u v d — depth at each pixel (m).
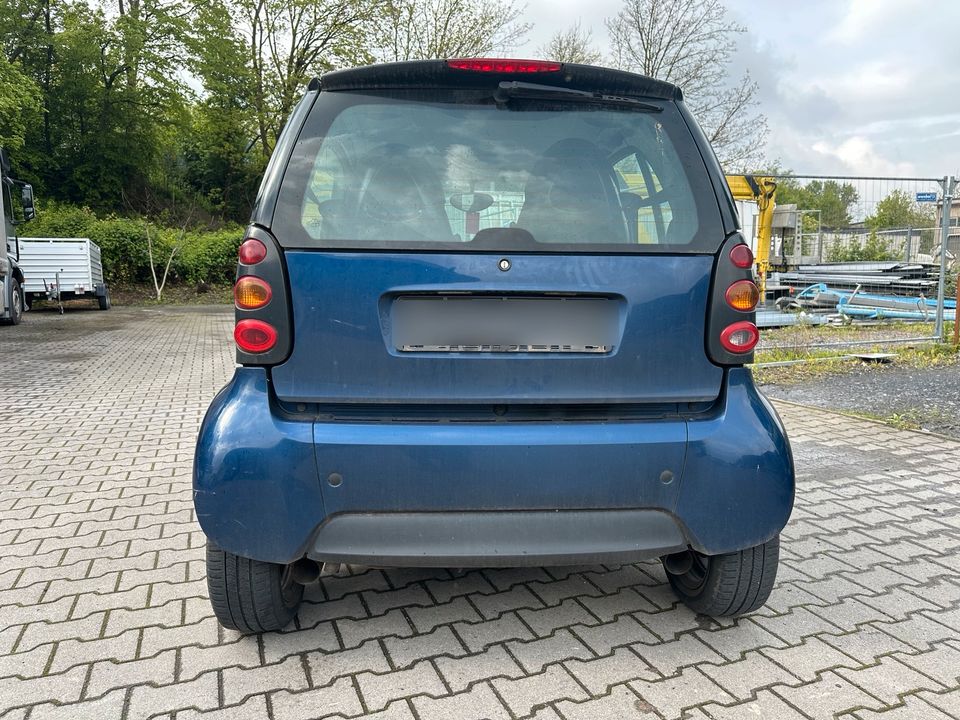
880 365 9.31
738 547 2.47
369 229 2.35
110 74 38.12
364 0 30.42
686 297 2.42
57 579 3.32
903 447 5.66
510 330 2.36
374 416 2.38
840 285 14.62
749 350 2.46
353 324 2.32
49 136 36.91
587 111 2.54
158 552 3.64
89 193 36.78
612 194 2.48
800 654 2.69
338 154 2.43
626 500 2.39
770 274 15.29
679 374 2.43
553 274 2.35
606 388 2.40
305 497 2.33
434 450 2.32
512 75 2.49
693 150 2.56
